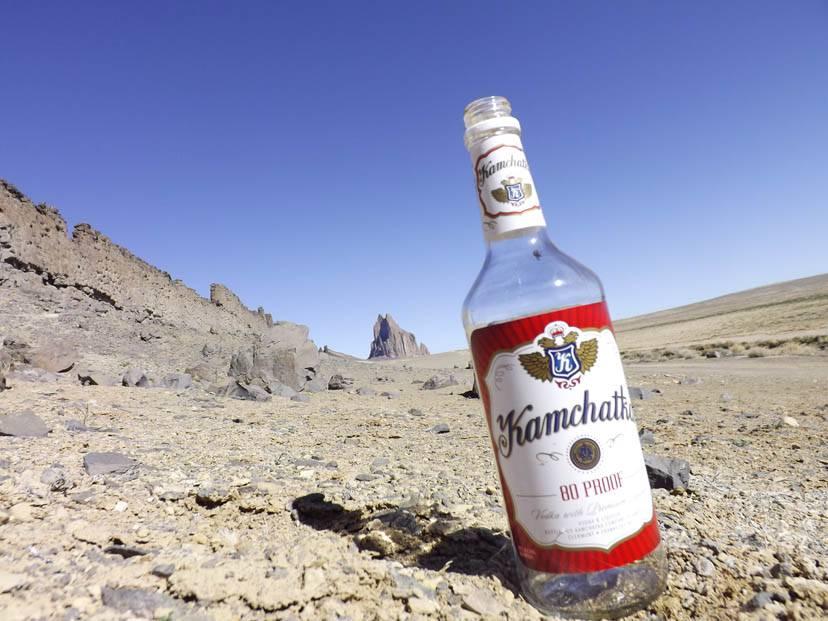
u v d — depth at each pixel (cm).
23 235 435
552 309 31
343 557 36
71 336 372
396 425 129
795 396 210
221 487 51
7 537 35
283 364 287
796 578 33
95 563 33
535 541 30
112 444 74
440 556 37
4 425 76
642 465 32
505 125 34
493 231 34
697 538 40
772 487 61
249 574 32
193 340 522
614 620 30
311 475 62
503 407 31
